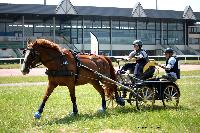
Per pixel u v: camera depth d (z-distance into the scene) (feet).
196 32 258.16
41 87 70.38
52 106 44.16
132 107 42.27
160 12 242.17
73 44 215.10
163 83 41.63
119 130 30.55
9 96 54.39
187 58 209.97
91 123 33.06
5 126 32.40
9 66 141.38
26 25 211.61
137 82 41.04
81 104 46.19
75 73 36.81
